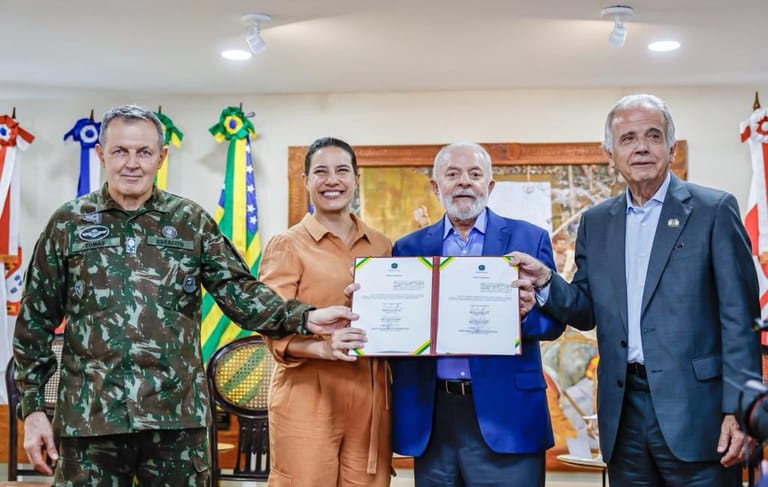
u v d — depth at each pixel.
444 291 2.74
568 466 5.48
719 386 2.57
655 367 2.58
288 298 2.89
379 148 5.83
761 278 5.30
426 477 2.87
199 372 2.50
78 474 2.35
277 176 5.93
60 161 6.02
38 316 2.45
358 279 2.79
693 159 5.70
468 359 2.81
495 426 2.75
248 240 5.75
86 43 4.84
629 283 2.72
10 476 3.51
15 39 4.77
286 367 2.90
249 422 3.64
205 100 6.00
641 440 2.62
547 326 2.82
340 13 4.35
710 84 5.68
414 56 5.07
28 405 2.42
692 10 4.31
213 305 5.61
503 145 5.77
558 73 5.43
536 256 2.90
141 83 5.68
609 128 2.76
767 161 5.40
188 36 4.71
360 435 2.89
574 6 4.26
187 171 5.98
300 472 2.83
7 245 5.68
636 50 4.95
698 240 2.61
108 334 2.37
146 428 2.34
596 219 2.87
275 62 5.20
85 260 2.40
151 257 2.45
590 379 5.52
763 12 4.33
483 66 5.27
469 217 2.90
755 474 2.97
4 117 5.73
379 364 2.91
